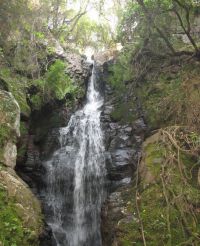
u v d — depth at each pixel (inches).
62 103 501.4
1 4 386.3
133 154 396.5
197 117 318.0
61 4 711.1
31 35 474.6
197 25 412.5
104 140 440.1
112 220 296.5
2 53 418.6
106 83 556.7
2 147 292.7
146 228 258.8
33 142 438.3
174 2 359.6
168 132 311.4
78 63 571.8
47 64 498.9
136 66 418.6
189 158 301.6
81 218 398.3
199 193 266.2
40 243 265.0
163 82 408.2
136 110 437.4
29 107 435.2
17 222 239.1
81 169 430.0
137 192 295.9
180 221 251.8
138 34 408.2
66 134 470.3
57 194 415.2
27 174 404.8
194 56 369.4
